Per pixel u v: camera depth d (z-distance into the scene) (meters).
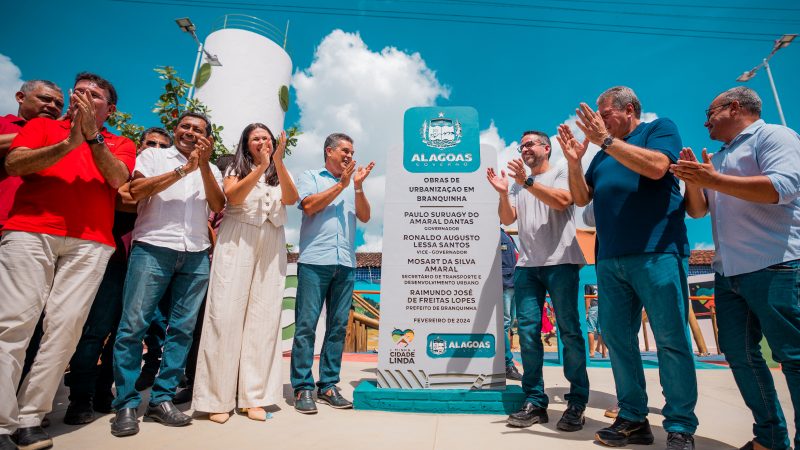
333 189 3.34
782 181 2.09
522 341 3.03
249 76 12.70
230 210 3.08
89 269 2.44
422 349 3.42
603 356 6.52
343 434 2.59
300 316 3.37
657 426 2.85
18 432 2.20
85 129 2.34
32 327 2.27
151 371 3.62
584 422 2.85
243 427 2.70
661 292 2.34
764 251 2.21
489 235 3.55
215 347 2.86
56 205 2.35
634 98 2.75
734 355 2.42
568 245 2.92
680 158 2.18
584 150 2.75
